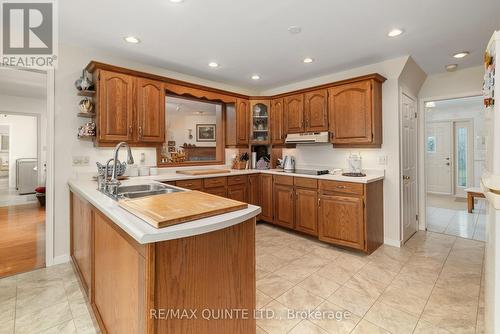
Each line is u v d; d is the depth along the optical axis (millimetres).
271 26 2320
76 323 1790
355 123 3160
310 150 4066
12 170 7012
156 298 1072
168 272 1104
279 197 3768
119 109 2756
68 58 2697
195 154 3871
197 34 2467
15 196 6176
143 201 1497
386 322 1779
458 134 6320
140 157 3275
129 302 1244
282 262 2736
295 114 3830
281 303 2008
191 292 1180
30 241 3309
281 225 3758
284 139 3998
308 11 2074
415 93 3727
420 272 2498
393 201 3172
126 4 1962
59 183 2688
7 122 6871
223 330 1312
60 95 2668
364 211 2848
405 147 3352
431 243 3277
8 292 2164
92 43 2654
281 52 2916
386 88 3186
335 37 2539
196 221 1191
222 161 4195
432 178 6648
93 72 2719
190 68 3455
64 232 2730
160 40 2594
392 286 2246
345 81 3219
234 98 4035
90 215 1857
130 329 1236
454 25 2307
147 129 2973
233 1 1932
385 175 3223
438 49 2834
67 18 2162
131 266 1216
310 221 3375
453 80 3535
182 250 1145
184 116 3748
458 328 1710
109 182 2090
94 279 1822
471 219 4391
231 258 1338
